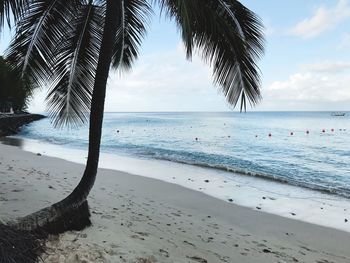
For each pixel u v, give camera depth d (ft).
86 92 22.89
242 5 18.28
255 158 69.21
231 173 49.14
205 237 20.74
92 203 24.81
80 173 40.47
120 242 16.10
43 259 12.55
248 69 18.66
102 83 16.99
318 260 19.39
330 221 27.78
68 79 22.56
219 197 34.04
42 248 12.71
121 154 70.49
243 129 168.45
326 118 345.31
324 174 52.60
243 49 18.21
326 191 39.63
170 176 44.86
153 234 19.11
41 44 21.03
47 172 38.86
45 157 55.42
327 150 84.64
